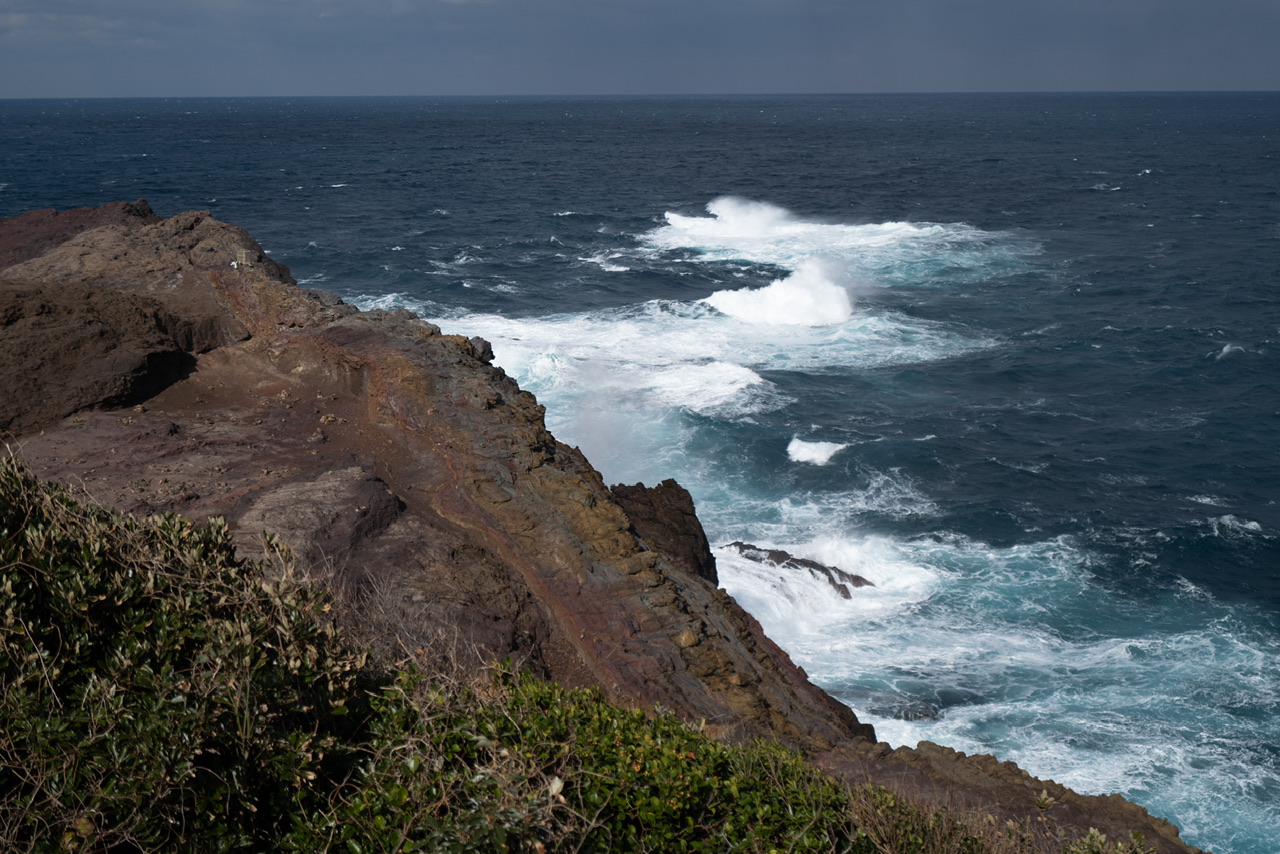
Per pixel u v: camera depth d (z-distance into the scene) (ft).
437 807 14.10
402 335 51.65
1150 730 48.21
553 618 33.73
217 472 38.55
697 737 17.12
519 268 154.30
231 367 50.60
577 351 103.40
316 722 15.47
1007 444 87.56
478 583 33.27
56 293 50.01
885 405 95.14
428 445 42.34
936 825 18.30
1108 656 55.36
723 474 78.13
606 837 14.73
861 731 37.11
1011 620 59.06
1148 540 70.28
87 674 14.83
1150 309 131.44
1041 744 46.88
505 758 14.85
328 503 35.96
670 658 32.14
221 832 13.73
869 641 55.67
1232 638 57.72
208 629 15.49
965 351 112.88
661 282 144.77
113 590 15.93
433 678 18.65
